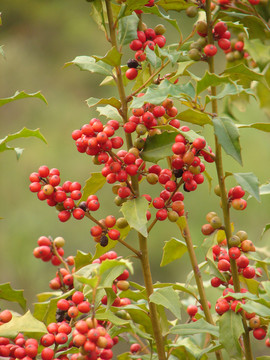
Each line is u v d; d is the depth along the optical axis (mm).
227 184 1985
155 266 2135
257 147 2018
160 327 1012
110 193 2336
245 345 1010
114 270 976
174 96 968
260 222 1897
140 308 1009
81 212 993
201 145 964
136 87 1045
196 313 1062
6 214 2346
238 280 1005
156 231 2152
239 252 998
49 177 1002
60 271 1041
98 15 1021
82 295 972
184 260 2094
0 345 977
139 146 986
